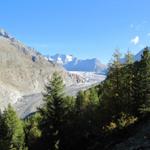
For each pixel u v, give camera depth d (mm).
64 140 41219
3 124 51719
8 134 51219
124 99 37031
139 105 34719
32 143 51875
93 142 34969
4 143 49906
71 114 43312
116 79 38156
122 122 31312
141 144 23156
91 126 40875
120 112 36938
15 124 51781
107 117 38031
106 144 29641
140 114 33844
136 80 37000
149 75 36750
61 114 41844
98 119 39219
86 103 51750
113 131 31594
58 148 41062
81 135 40750
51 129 41594
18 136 51438
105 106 38469
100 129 37875
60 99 42156
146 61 37250
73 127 41562
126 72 38062
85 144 38094
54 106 41844
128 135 28141
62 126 41625
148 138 23859
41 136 43438
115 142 28250
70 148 40688
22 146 51438
